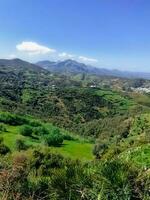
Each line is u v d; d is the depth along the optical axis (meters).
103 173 5.79
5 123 104.00
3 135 84.25
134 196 5.68
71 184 5.95
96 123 136.00
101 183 5.70
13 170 6.36
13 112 135.62
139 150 10.48
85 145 91.38
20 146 63.16
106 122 129.88
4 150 45.84
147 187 5.74
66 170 6.27
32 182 6.48
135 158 9.85
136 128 106.00
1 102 154.12
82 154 76.00
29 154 29.28
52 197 6.05
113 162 6.09
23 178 6.48
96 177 5.82
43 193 6.30
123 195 5.54
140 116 112.94
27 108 169.12
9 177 6.18
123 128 112.81
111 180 5.66
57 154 30.59
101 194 5.52
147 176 5.89
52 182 6.12
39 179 6.55
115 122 126.25
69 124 155.12
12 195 6.03
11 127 100.06
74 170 6.22
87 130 135.25
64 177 6.11
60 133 96.81
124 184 5.62
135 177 5.93
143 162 9.20
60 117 170.50
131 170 6.02
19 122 107.56
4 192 6.01
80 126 145.50
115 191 5.58
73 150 81.62
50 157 28.28
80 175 5.96
